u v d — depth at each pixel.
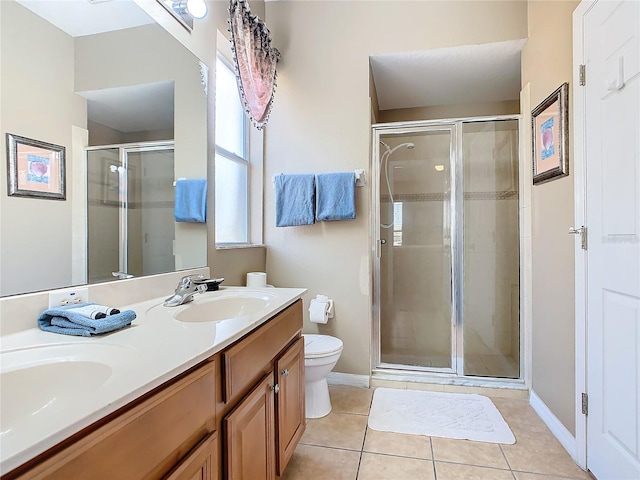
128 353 0.78
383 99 3.28
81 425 0.51
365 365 2.44
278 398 1.30
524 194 2.37
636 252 1.20
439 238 2.76
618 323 1.29
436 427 1.88
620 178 1.27
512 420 1.96
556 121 1.79
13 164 0.97
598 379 1.42
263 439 1.17
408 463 1.58
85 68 1.20
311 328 2.53
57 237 1.08
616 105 1.29
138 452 0.62
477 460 1.60
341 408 2.10
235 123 2.46
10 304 0.92
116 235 1.30
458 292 2.65
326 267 2.50
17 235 0.97
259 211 2.60
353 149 2.46
